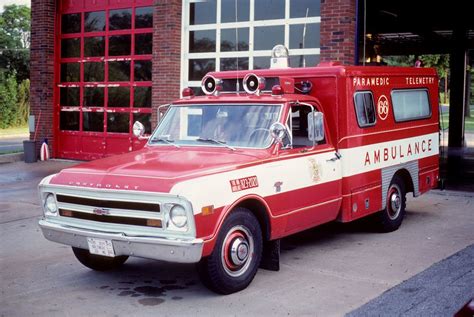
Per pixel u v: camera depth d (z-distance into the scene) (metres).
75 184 6.15
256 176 6.35
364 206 8.27
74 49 17.39
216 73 8.41
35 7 17.56
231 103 7.23
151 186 5.71
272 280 6.65
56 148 17.91
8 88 40.62
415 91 9.81
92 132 17.08
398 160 9.17
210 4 14.34
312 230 9.30
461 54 19.95
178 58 14.70
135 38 16.02
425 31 21.03
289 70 8.09
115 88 16.48
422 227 9.45
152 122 15.14
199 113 7.34
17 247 8.25
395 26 20.08
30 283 6.61
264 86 7.29
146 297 6.11
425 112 10.13
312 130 7.08
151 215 5.71
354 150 8.00
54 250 8.09
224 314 5.59
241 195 6.09
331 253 7.86
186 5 14.67
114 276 6.87
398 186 9.25
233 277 6.09
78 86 17.33
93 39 16.92
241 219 6.14
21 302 5.96
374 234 9.01
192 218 5.53
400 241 8.52
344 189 7.86
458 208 11.09
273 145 6.75
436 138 10.51
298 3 13.09
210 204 5.72
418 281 6.52
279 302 5.92
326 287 6.40
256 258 6.34
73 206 6.20
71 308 5.79
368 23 18.19
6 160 17.78
